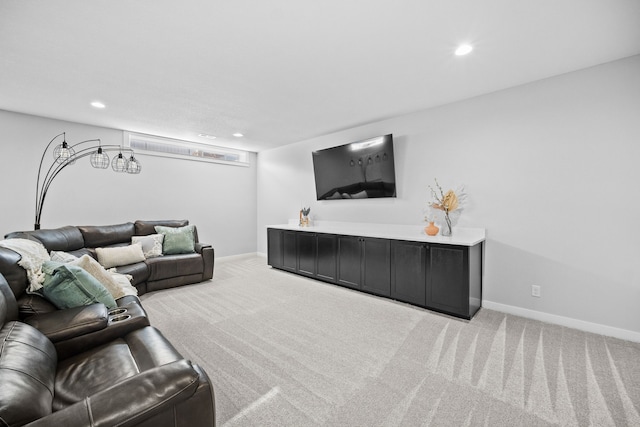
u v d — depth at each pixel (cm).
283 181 551
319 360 202
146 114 357
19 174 348
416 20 178
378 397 163
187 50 211
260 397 163
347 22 179
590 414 149
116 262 339
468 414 149
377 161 381
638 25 183
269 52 214
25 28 182
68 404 106
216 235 550
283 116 369
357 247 361
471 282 273
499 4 164
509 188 285
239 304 314
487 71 248
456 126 320
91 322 150
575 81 248
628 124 227
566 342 226
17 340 110
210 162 538
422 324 262
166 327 254
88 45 203
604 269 239
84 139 396
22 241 214
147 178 459
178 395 89
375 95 300
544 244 267
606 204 237
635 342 225
